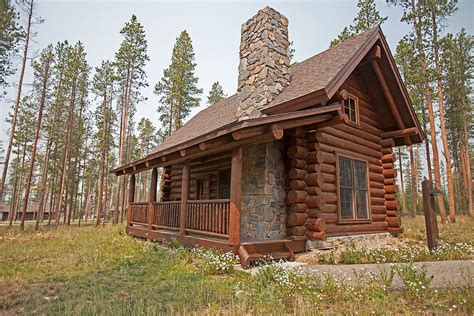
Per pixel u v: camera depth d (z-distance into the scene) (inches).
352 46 309.7
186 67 883.4
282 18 352.2
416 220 708.0
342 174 309.4
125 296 148.7
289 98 273.9
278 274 167.3
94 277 186.4
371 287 148.9
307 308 122.5
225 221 230.2
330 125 256.1
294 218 257.3
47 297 151.2
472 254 265.9
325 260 234.5
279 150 277.3
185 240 273.4
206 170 390.0
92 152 1216.2
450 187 663.8
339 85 254.5
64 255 268.2
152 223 356.2
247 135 203.0
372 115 377.1
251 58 336.2
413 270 159.3
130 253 271.9
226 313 119.0
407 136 375.9
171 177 479.8
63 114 905.5
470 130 1003.9
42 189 913.5
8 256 265.9
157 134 1496.1
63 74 833.5
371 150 362.0
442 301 132.5
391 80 345.7
